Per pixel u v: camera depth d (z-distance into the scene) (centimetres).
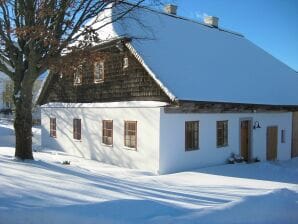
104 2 1333
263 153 2109
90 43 1343
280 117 2252
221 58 2206
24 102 1391
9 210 648
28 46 1345
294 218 680
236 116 1920
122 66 1802
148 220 605
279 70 2617
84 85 2048
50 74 2277
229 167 1748
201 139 1727
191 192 1097
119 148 1775
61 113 2217
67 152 2159
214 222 621
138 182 1280
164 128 1572
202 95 1666
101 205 677
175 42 2041
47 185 959
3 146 2298
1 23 1322
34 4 1270
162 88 1571
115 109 1803
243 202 707
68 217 608
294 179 1558
